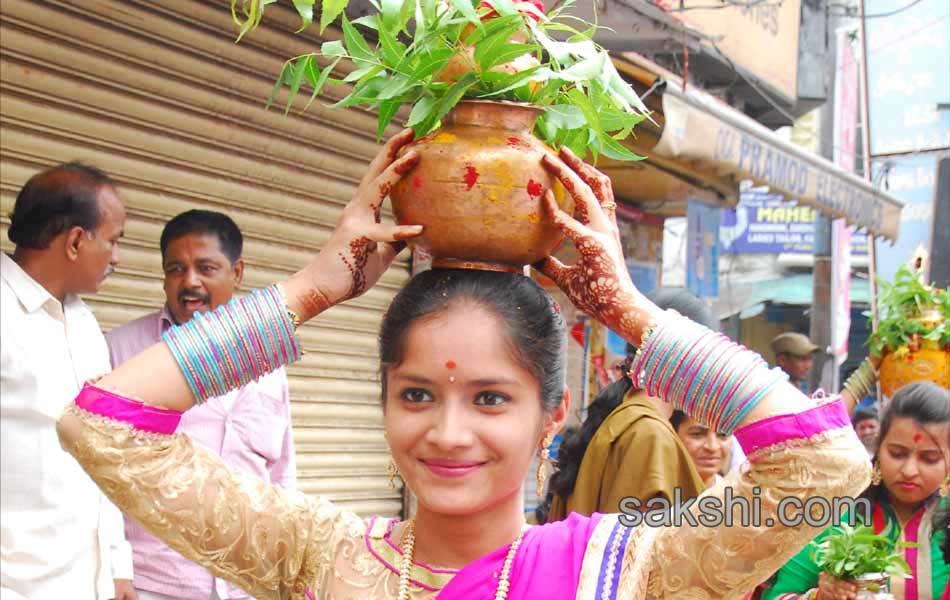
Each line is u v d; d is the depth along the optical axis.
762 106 8.46
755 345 16.09
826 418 1.51
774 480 1.50
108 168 4.38
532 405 1.63
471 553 1.65
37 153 4.14
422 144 1.62
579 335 7.75
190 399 1.59
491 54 1.60
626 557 1.61
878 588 3.21
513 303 1.62
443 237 1.61
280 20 4.92
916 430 3.58
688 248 7.79
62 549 3.30
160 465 1.59
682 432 3.61
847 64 12.20
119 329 3.95
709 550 1.55
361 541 1.71
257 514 1.69
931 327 5.03
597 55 1.64
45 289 3.40
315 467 5.38
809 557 3.42
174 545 1.63
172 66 4.56
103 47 4.31
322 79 1.72
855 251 15.62
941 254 12.12
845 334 12.29
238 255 4.00
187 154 4.66
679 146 5.88
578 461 3.36
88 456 1.55
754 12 7.55
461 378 1.59
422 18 1.65
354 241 1.63
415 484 1.62
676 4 6.65
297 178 5.16
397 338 1.62
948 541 3.57
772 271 15.62
